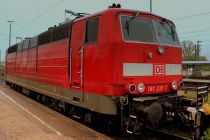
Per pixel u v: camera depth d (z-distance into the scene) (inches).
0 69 2188.7
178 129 402.3
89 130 439.5
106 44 367.6
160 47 397.4
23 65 850.1
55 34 542.6
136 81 371.2
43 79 625.0
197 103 373.7
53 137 389.4
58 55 522.0
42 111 602.9
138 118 359.6
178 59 427.2
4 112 570.9
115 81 359.6
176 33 436.1
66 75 481.7
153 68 389.1
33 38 727.7
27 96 895.1
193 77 1669.5
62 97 503.2
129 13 382.3
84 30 419.8
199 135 356.5
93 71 392.8
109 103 364.8
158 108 361.7
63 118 526.3
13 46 1054.4
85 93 414.0
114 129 438.9
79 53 432.5
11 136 390.3
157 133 426.6
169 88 408.2
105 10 378.3
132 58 370.9
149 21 401.4
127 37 372.2
